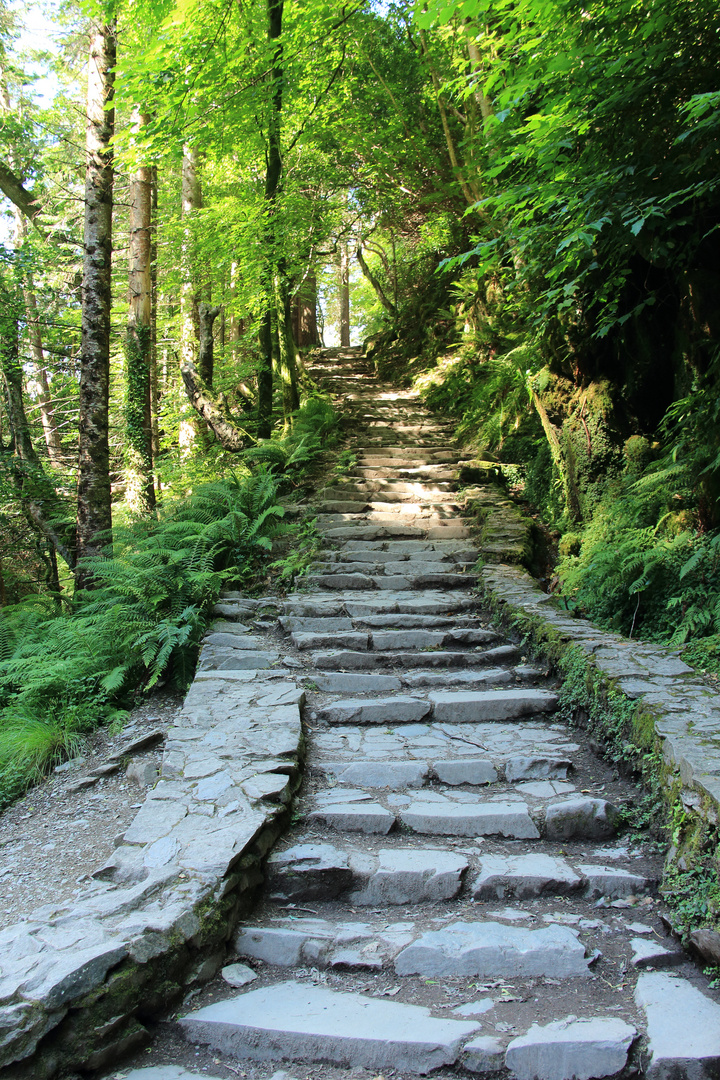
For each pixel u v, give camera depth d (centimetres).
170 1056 202
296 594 617
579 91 418
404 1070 192
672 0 377
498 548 668
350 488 855
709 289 505
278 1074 193
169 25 668
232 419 1277
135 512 948
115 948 205
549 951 231
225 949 237
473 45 781
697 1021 198
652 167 411
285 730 363
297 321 2195
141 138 737
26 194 1111
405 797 327
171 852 255
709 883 236
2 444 1024
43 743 409
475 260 1187
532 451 902
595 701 377
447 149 1136
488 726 404
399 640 511
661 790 288
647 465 589
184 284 1195
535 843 299
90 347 755
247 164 1148
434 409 1249
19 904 258
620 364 629
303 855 278
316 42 867
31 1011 186
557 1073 188
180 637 488
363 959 232
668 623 494
